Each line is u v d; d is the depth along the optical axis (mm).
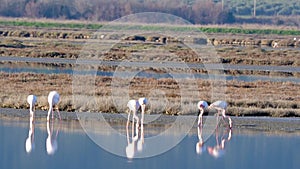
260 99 55500
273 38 153500
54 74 66062
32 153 36031
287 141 41062
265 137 42156
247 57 101375
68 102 48688
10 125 42844
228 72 81812
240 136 42594
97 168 33531
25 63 81875
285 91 62938
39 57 92250
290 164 35406
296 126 46281
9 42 108438
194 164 35344
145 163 35219
